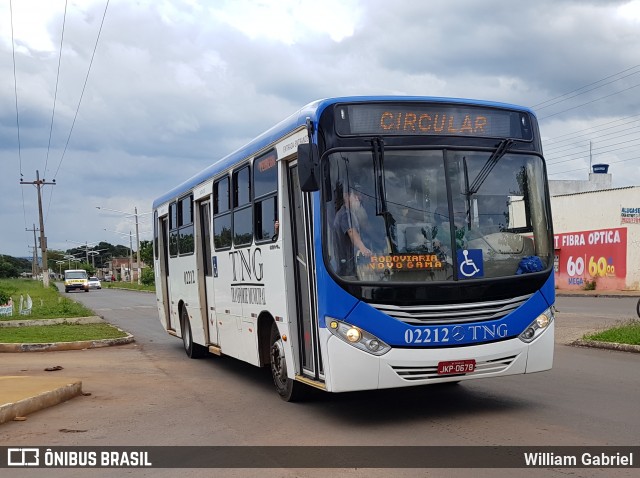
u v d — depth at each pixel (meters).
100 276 180.50
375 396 9.20
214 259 11.92
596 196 38.91
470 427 7.31
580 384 9.65
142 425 8.20
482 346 7.35
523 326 7.58
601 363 11.58
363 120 7.47
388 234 7.27
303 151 7.29
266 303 9.20
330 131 7.40
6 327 21.81
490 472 5.75
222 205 11.36
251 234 9.77
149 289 66.06
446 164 7.53
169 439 7.45
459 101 7.80
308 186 7.26
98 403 9.66
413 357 7.15
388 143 7.45
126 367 13.40
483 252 7.49
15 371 12.97
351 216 7.27
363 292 7.13
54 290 60.03
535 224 7.87
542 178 8.02
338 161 7.34
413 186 7.42
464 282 7.33
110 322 26.05
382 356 7.11
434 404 8.55
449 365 7.23
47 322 23.22
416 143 7.52
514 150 7.87
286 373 8.89
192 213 13.51
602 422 7.36
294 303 8.45
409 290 7.18
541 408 8.13
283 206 8.51
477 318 7.38
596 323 18.34
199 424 8.14
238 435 7.49
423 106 7.64
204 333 12.92
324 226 7.28
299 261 8.34
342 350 7.13
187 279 14.09
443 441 6.78
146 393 10.41
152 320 26.95
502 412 7.97
